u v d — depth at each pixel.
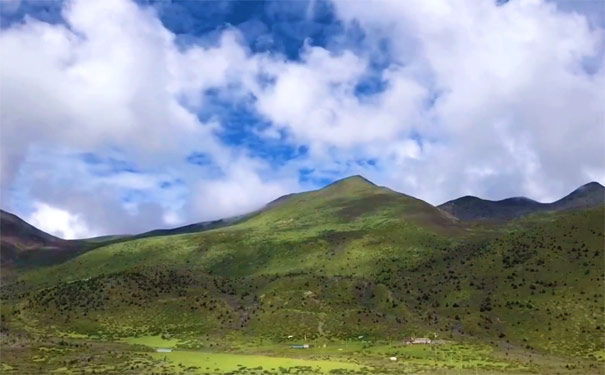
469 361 108.06
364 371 94.81
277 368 96.88
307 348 125.12
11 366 91.25
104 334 139.00
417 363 106.00
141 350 115.62
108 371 90.56
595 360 110.25
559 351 118.44
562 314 131.38
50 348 108.06
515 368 101.81
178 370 93.19
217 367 97.25
